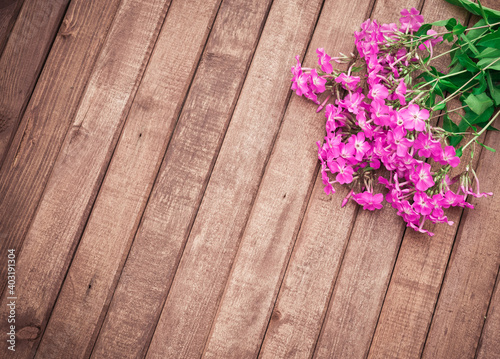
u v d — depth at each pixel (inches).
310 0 30.5
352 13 30.5
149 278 30.1
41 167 30.3
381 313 30.1
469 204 29.1
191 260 30.1
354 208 30.3
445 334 30.0
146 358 29.9
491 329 29.9
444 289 30.1
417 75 30.2
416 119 28.3
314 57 30.4
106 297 30.0
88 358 29.8
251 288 30.0
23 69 30.4
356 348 30.0
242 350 29.9
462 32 28.8
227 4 30.5
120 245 30.1
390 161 29.1
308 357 30.0
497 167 30.2
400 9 30.5
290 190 30.2
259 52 30.4
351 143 29.2
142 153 30.3
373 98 28.8
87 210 30.2
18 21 30.4
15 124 30.3
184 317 30.0
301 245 30.2
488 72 29.3
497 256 30.1
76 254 30.1
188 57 30.5
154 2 30.5
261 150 30.3
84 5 30.6
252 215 30.2
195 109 30.4
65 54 30.5
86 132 30.3
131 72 30.5
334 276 30.2
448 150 28.6
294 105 30.3
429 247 30.2
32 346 29.8
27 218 30.1
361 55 29.7
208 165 30.3
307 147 30.3
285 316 30.0
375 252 30.2
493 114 30.2
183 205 30.2
